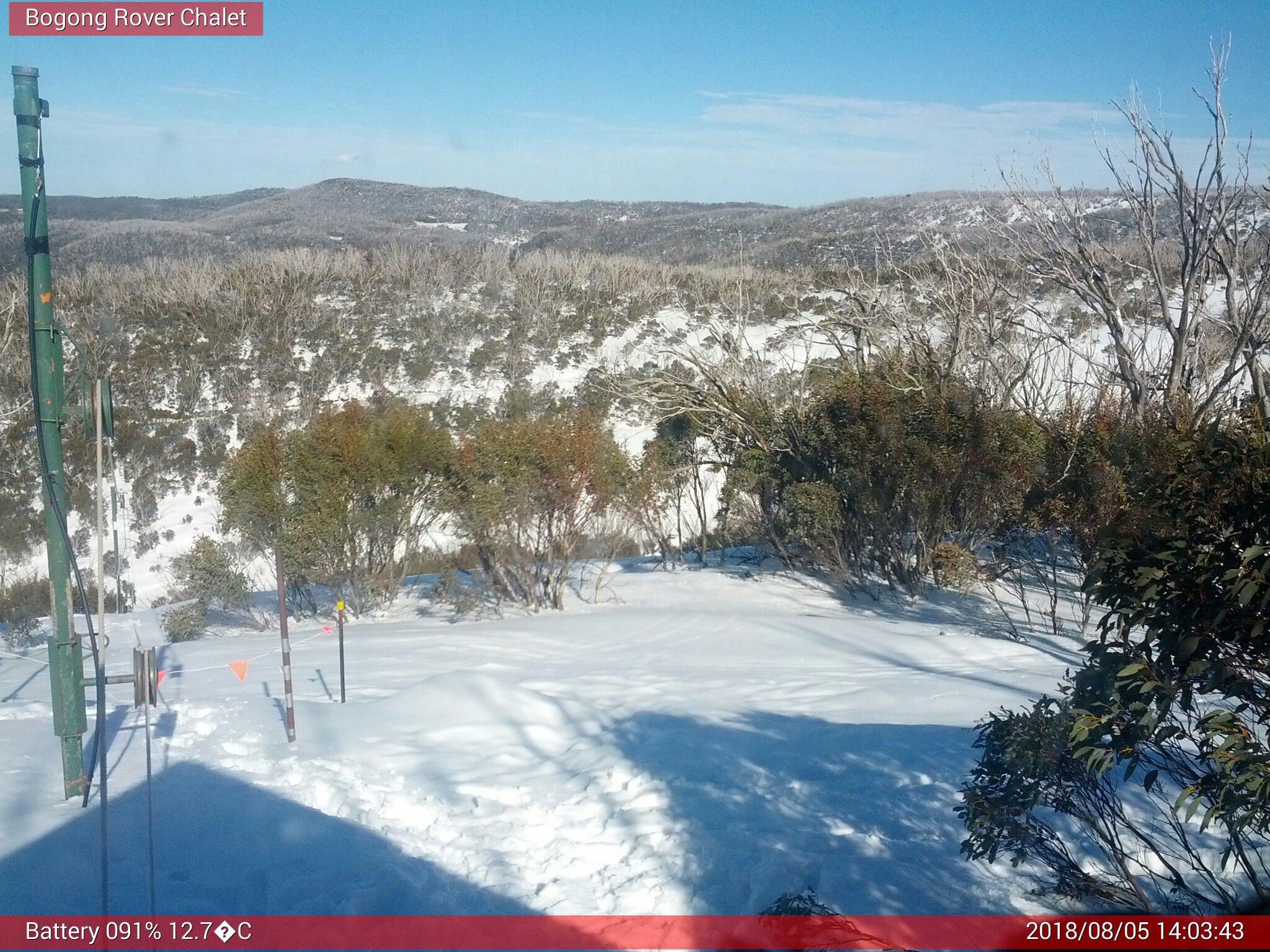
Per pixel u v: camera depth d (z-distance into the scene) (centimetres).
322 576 1717
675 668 1210
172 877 545
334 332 3788
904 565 1678
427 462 1764
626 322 4156
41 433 655
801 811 654
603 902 532
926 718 911
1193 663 395
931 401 1625
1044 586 1612
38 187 650
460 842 622
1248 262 1794
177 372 3378
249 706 941
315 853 584
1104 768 437
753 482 1864
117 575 704
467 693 938
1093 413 1662
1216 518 398
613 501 1775
